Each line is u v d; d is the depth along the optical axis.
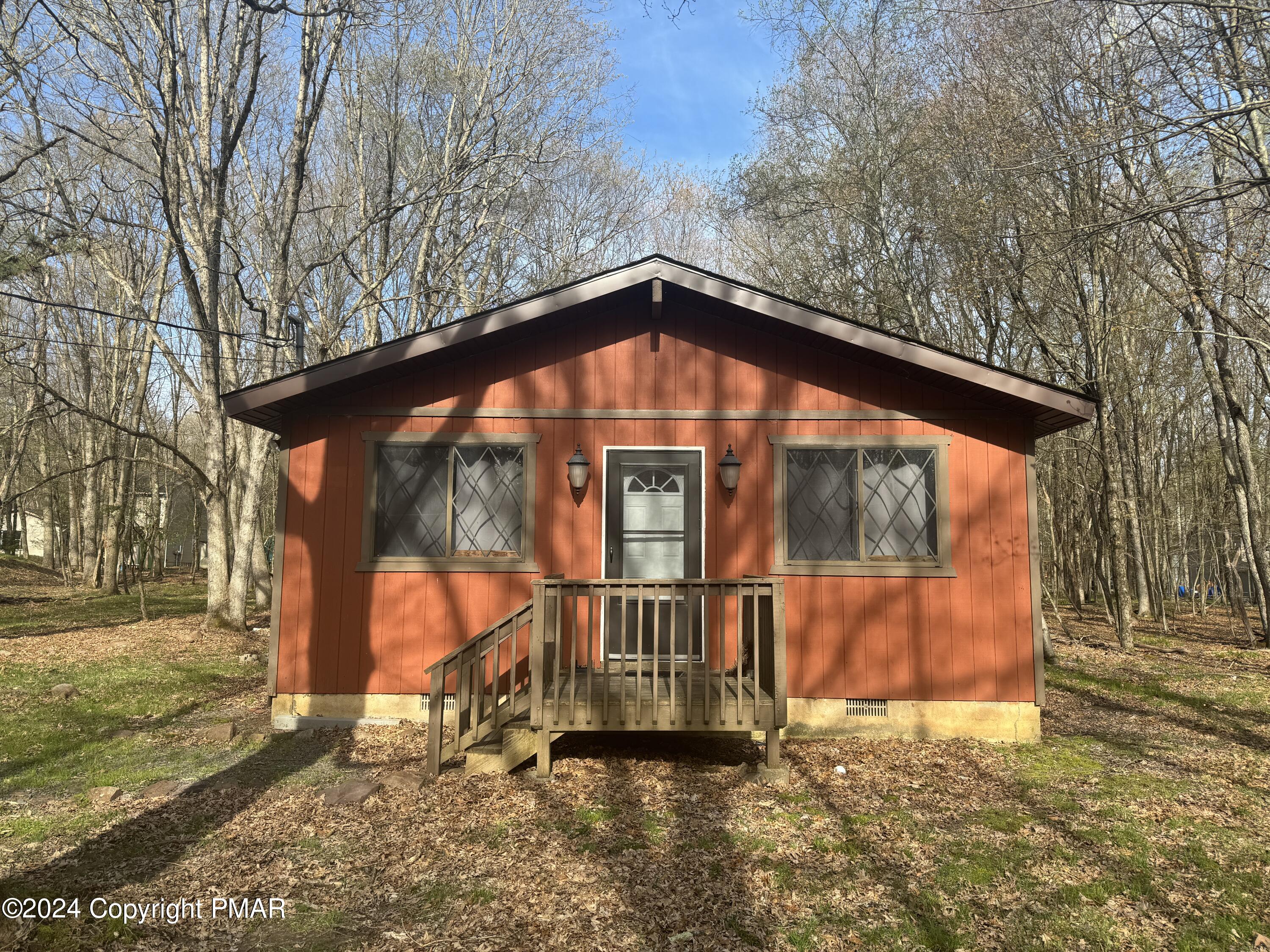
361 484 7.96
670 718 6.17
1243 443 14.80
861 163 17.27
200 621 16.34
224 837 5.04
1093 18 11.98
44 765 6.51
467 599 7.88
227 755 6.90
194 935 3.84
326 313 21.11
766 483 7.98
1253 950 3.75
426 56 19.50
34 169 19.67
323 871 4.56
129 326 24.98
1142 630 18.20
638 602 6.50
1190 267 12.39
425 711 7.79
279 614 7.85
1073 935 3.89
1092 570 25.02
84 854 4.75
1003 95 13.34
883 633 7.74
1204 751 7.36
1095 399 7.19
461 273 22.55
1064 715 9.15
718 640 7.86
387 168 20.91
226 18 16.05
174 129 14.95
